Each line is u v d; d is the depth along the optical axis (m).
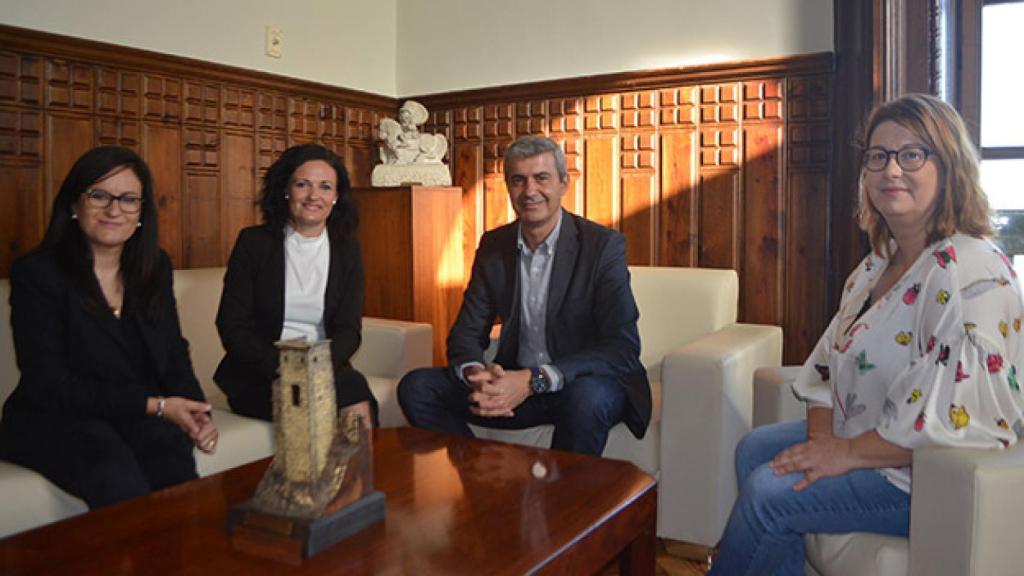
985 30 2.98
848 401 1.91
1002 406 1.65
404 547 1.46
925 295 1.74
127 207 2.23
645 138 3.86
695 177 3.76
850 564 1.76
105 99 3.21
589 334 2.78
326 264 2.83
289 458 1.48
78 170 2.20
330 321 2.83
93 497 1.98
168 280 2.42
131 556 1.41
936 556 1.59
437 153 4.05
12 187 2.96
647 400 2.67
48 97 3.04
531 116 4.14
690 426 2.62
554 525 1.57
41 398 2.13
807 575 2.00
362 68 4.32
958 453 1.58
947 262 1.72
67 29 3.07
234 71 3.63
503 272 2.87
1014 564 1.53
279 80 3.83
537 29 4.11
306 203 2.74
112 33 3.21
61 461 2.03
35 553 1.42
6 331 2.52
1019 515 1.52
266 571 1.35
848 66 3.31
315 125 4.06
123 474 2.02
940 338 1.67
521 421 2.72
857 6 3.21
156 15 3.36
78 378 2.18
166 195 3.43
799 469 1.83
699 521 2.64
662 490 2.69
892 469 1.76
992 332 1.64
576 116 4.02
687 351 2.66
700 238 3.77
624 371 2.63
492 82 4.25
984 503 1.50
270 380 2.61
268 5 3.80
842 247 3.35
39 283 2.19
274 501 1.47
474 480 1.82
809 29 3.49
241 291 2.73
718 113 3.68
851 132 3.27
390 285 3.90
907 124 1.81
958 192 1.79
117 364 2.30
